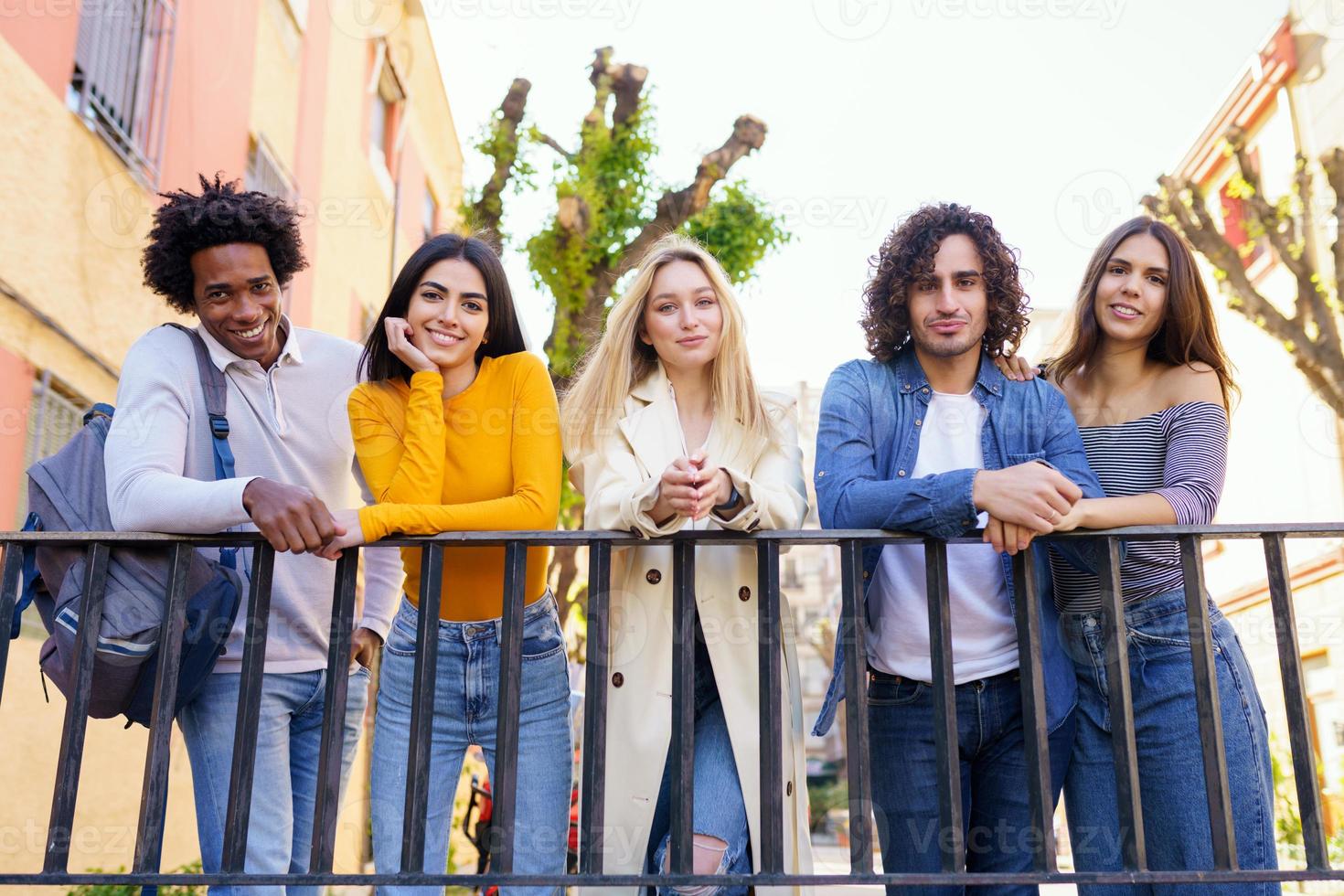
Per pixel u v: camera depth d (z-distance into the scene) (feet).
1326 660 28.53
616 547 7.38
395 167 33.94
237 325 7.84
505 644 6.35
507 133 22.13
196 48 22.52
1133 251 7.79
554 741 7.48
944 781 6.14
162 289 8.06
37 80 17.83
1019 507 6.07
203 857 7.44
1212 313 7.81
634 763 6.98
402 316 7.70
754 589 7.22
